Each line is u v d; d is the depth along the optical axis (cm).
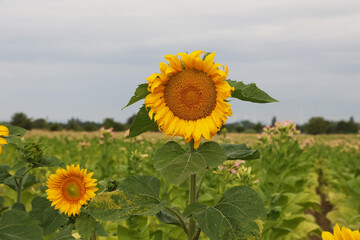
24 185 303
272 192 521
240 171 360
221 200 183
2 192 489
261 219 165
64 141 1619
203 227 161
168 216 210
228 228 161
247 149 213
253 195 178
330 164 1138
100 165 596
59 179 205
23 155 266
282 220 430
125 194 184
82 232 194
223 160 166
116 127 3272
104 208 177
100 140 631
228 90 176
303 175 723
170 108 182
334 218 616
